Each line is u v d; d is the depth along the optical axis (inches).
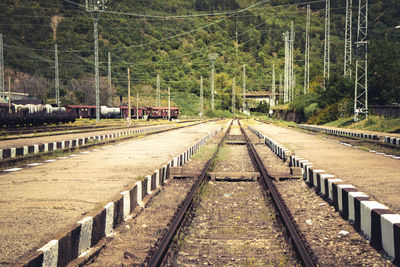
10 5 7495.1
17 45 6323.8
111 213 219.5
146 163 503.2
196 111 4852.4
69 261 164.1
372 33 6599.4
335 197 281.7
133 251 182.4
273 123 2524.6
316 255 180.7
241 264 170.6
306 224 237.5
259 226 230.2
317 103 2295.8
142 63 5969.5
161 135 1210.0
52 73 5423.2
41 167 465.7
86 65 5639.8
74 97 4298.7
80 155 611.2
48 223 213.9
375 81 1670.8
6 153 565.6
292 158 505.4
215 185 378.0
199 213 261.4
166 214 257.6
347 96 1897.1
